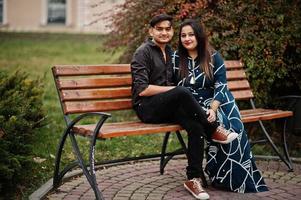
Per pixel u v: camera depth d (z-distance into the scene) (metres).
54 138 6.62
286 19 6.46
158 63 4.73
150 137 6.86
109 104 4.88
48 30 22.19
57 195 4.54
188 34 4.73
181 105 4.40
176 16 6.55
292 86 6.89
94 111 4.76
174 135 6.98
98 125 4.10
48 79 11.93
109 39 8.10
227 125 4.66
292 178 5.10
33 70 13.16
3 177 4.37
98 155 5.98
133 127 4.41
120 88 4.98
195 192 4.43
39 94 6.57
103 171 5.32
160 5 6.88
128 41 7.33
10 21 22.50
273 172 5.30
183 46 4.81
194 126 4.39
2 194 4.55
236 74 5.73
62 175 4.60
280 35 6.38
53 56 16.09
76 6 21.86
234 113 4.74
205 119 4.40
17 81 6.48
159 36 4.71
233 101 4.79
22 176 4.75
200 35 4.73
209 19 6.54
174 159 5.82
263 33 6.41
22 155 4.71
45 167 5.36
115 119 8.00
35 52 16.89
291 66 6.48
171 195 4.54
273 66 6.30
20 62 14.48
